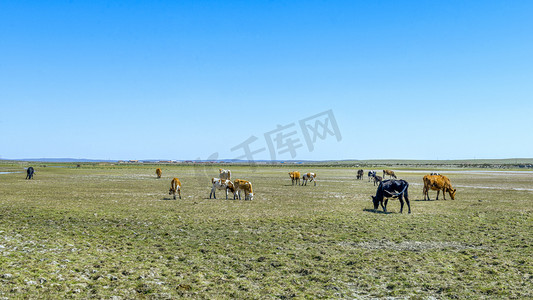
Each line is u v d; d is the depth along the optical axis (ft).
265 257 39.83
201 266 36.55
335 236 50.75
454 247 44.78
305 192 115.55
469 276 33.58
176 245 45.21
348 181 177.17
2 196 92.84
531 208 79.25
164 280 32.07
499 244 46.06
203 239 48.49
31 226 54.60
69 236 48.32
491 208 79.25
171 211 71.31
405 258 39.75
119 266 35.55
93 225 56.44
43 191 107.04
